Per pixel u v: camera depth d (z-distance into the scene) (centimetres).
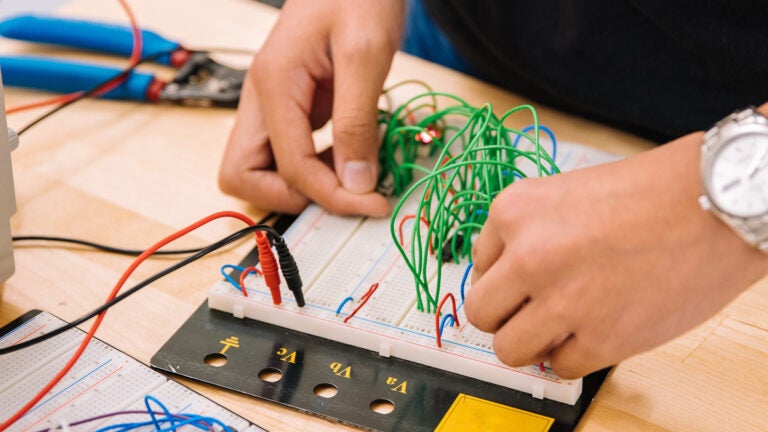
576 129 123
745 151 63
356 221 103
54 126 123
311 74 107
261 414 81
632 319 68
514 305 72
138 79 127
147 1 151
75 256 100
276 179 106
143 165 116
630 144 119
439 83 130
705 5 107
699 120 117
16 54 137
